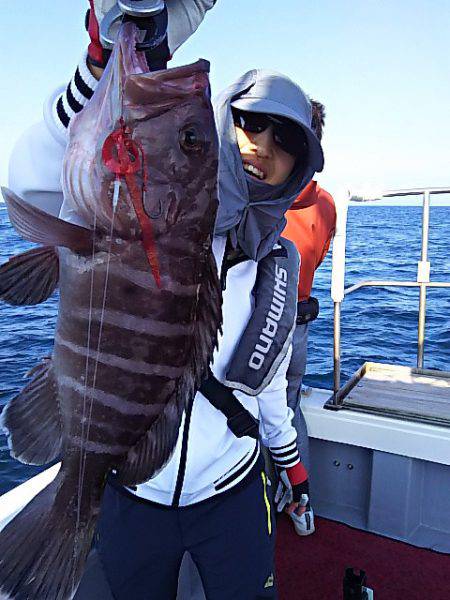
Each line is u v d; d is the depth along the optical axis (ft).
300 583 6.82
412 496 7.62
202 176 2.99
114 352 3.06
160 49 2.83
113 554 4.53
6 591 3.14
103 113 2.74
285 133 4.29
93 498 3.37
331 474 8.21
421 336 9.29
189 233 3.03
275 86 4.33
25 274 2.97
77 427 3.22
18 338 25.55
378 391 8.68
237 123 4.41
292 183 4.46
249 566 4.57
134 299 2.99
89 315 2.99
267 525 4.76
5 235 65.21
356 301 37.06
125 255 2.91
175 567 4.61
